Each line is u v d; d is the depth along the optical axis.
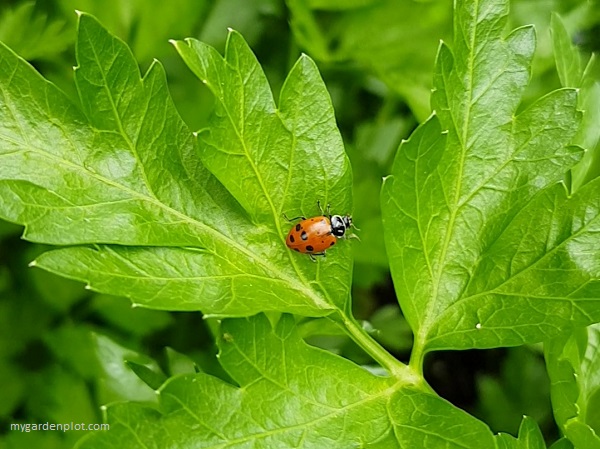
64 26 0.10
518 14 0.11
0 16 0.10
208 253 0.07
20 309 0.10
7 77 0.06
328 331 0.08
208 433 0.06
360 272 0.10
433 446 0.07
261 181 0.07
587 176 0.09
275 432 0.06
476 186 0.07
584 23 0.11
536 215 0.07
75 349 0.10
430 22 0.11
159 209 0.07
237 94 0.07
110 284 0.06
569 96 0.07
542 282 0.07
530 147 0.07
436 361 0.12
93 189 0.06
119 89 0.07
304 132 0.07
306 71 0.07
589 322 0.07
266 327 0.07
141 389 0.10
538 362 0.10
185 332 0.10
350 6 0.10
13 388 0.10
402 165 0.07
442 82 0.07
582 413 0.08
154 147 0.07
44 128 0.06
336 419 0.07
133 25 0.11
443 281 0.07
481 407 0.10
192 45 0.06
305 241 0.07
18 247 0.11
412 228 0.07
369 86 0.11
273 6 0.11
